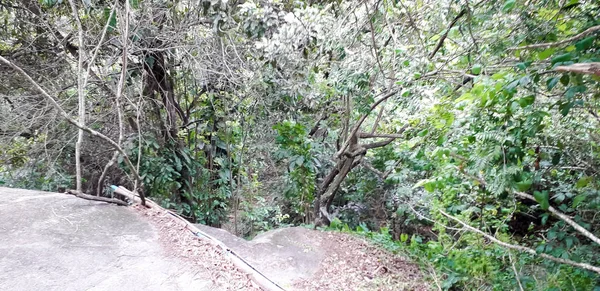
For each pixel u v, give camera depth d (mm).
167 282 2863
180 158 6684
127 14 3877
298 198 6746
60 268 2826
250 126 6988
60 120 5930
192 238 3643
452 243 4602
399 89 4574
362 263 4316
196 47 5570
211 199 7191
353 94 5066
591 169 3248
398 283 3818
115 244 3295
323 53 4961
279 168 8180
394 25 4328
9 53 5977
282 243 4559
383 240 5230
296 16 4312
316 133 7973
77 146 4133
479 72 3039
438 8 3809
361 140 7672
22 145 6465
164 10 5281
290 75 5633
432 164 4145
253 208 7828
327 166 8078
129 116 6023
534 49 2844
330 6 4395
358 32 4180
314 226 5867
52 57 6137
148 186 6145
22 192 4242
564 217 2742
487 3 3342
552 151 3281
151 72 5902
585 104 2816
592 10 2504
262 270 3738
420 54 3955
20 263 2789
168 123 6578
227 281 3012
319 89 5988
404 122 5457
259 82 5656
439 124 3197
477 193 4008
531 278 3492
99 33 5121
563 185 3590
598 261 3125
